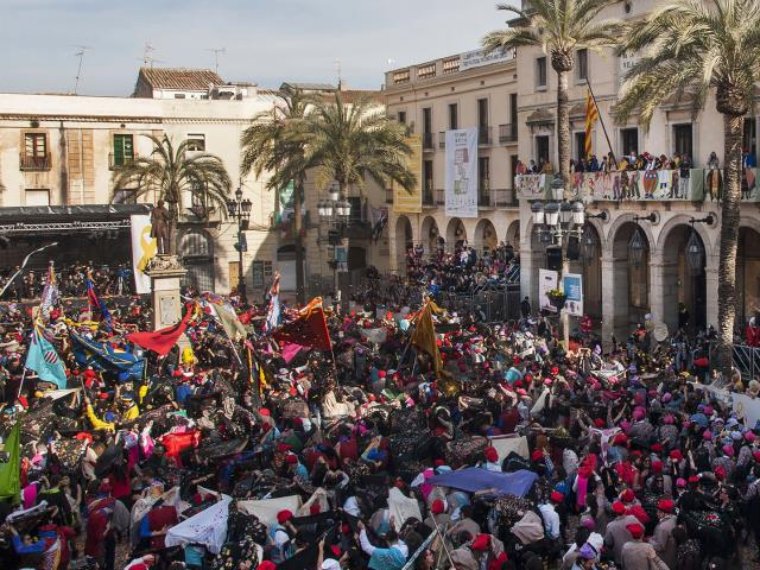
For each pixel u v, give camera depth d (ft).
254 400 76.23
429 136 195.83
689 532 45.70
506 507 45.55
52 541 45.88
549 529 45.65
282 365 91.40
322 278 207.41
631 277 135.03
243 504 47.98
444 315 108.47
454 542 43.98
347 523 46.44
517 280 154.71
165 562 45.27
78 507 57.41
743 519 51.60
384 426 64.08
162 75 232.32
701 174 111.75
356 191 213.05
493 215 171.32
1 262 176.65
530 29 115.75
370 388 83.46
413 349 84.84
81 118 187.21
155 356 94.17
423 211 194.49
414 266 175.83
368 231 212.43
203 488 53.26
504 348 92.99
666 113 122.93
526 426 62.54
